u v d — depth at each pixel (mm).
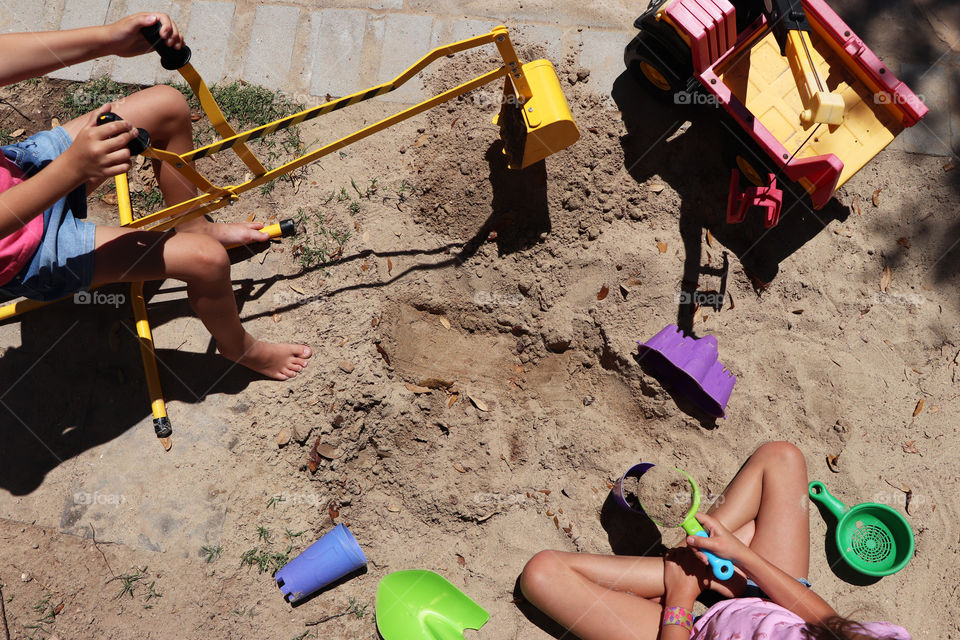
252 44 3432
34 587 2576
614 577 2514
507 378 3053
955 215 3234
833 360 3025
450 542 2775
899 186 3281
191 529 2656
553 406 2996
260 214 3135
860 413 2967
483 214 3143
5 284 2211
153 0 3494
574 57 3391
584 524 2791
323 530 2744
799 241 3180
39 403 2799
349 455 2822
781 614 2178
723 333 3031
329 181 3184
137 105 2453
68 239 2209
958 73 3455
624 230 3131
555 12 3486
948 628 2721
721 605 2352
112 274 2281
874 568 2742
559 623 2562
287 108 3318
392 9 3490
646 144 3230
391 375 2953
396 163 3219
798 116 2914
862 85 2957
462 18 3477
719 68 2934
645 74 3219
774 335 3049
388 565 2732
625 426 2965
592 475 2865
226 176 3191
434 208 3174
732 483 2738
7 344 2869
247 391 2818
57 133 2393
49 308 2920
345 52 3424
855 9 3533
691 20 2711
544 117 2652
